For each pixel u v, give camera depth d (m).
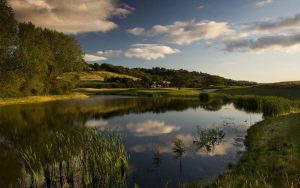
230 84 174.38
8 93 49.78
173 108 40.41
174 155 14.67
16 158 14.17
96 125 24.80
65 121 27.42
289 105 30.25
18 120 28.09
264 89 77.88
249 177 10.43
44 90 63.31
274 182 9.58
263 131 19.52
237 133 20.36
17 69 45.75
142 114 33.34
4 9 39.66
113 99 61.03
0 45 40.59
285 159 12.00
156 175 11.70
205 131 19.62
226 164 12.97
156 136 19.88
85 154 12.81
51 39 66.50
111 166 11.52
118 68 168.75
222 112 34.59
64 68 70.00
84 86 109.06
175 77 126.31
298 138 15.80
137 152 15.34
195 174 11.76
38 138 18.97
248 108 38.72
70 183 10.73
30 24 52.66
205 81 150.88
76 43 70.38
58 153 14.23
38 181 10.40
